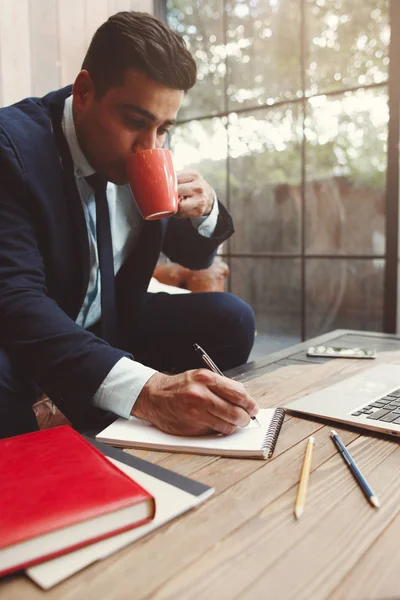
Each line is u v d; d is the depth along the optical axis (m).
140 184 0.97
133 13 0.96
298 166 2.87
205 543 0.48
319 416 0.80
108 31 0.94
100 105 0.96
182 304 1.49
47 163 1.01
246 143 2.94
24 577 0.43
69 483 0.51
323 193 2.91
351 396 0.88
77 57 2.35
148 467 0.60
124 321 1.33
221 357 1.51
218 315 1.46
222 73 2.95
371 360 1.21
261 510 0.54
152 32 0.91
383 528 0.50
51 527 0.44
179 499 0.53
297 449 0.69
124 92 0.93
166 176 0.97
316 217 2.95
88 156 1.05
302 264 2.96
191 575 0.43
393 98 2.21
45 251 1.04
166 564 0.45
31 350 0.83
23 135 1.01
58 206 1.02
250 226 3.04
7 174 0.97
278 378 1.06
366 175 2.84
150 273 1.30
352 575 0.43
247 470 0.63
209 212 1.36
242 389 0.72
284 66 2.81
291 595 0.41
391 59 2.19
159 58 0.90
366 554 0.46
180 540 0.48
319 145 2.80
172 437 0.72
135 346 1.52
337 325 2.99
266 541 0.48
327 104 2.72
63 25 2.30
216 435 0.72
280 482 0.60
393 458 0.66
